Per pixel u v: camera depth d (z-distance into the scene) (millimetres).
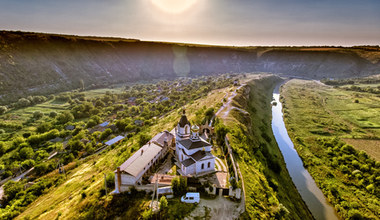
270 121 144250
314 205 64688
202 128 83500
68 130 122125
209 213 41812
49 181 72562
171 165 59656
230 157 62562
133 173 47406
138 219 39562
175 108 165125
